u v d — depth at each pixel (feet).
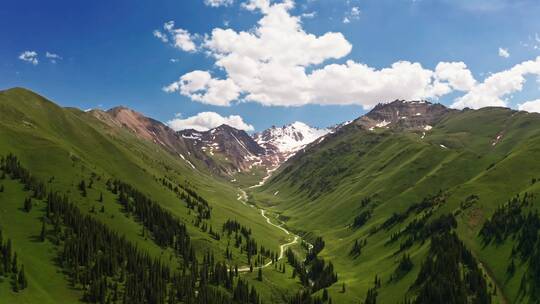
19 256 599.57
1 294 507.30
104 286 599.16
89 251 654.53
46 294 550.77
